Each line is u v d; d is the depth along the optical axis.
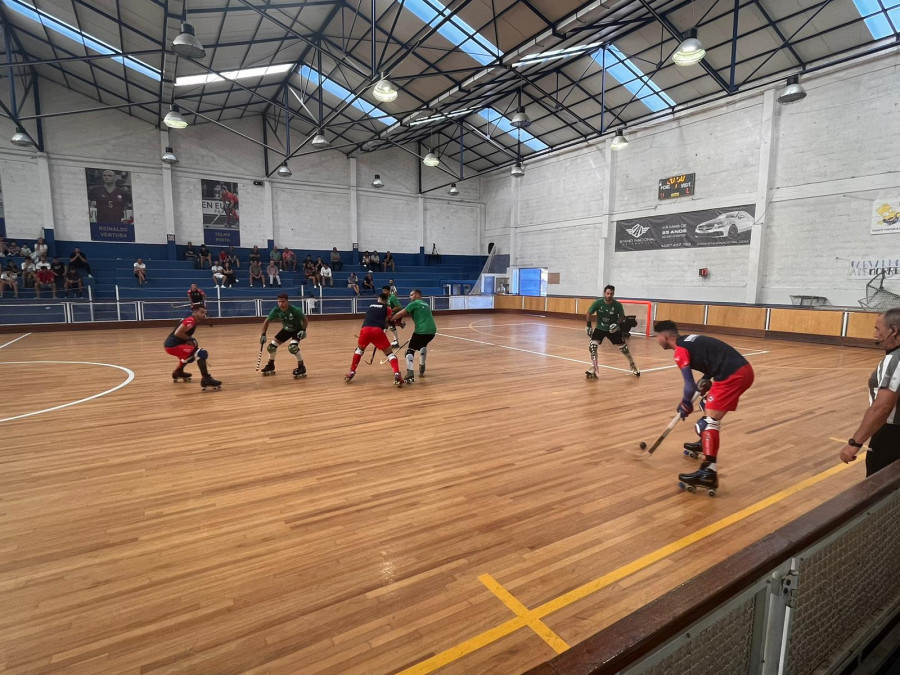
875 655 1.73
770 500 3.37
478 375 7.93
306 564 2.58
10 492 3.47
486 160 24.53
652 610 1.00
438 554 2.68
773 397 6.34
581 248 20.09
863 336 11.06
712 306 13.98
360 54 14.68
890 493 1.65
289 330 7.60
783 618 1.29
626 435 4.82
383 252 24.30
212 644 1.99
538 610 2.21
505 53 13.10
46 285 15.62
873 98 11.52
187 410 5.69
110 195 18.34
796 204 13.11
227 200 20.52
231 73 15.03
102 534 2.89
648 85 14.93
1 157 16.55
